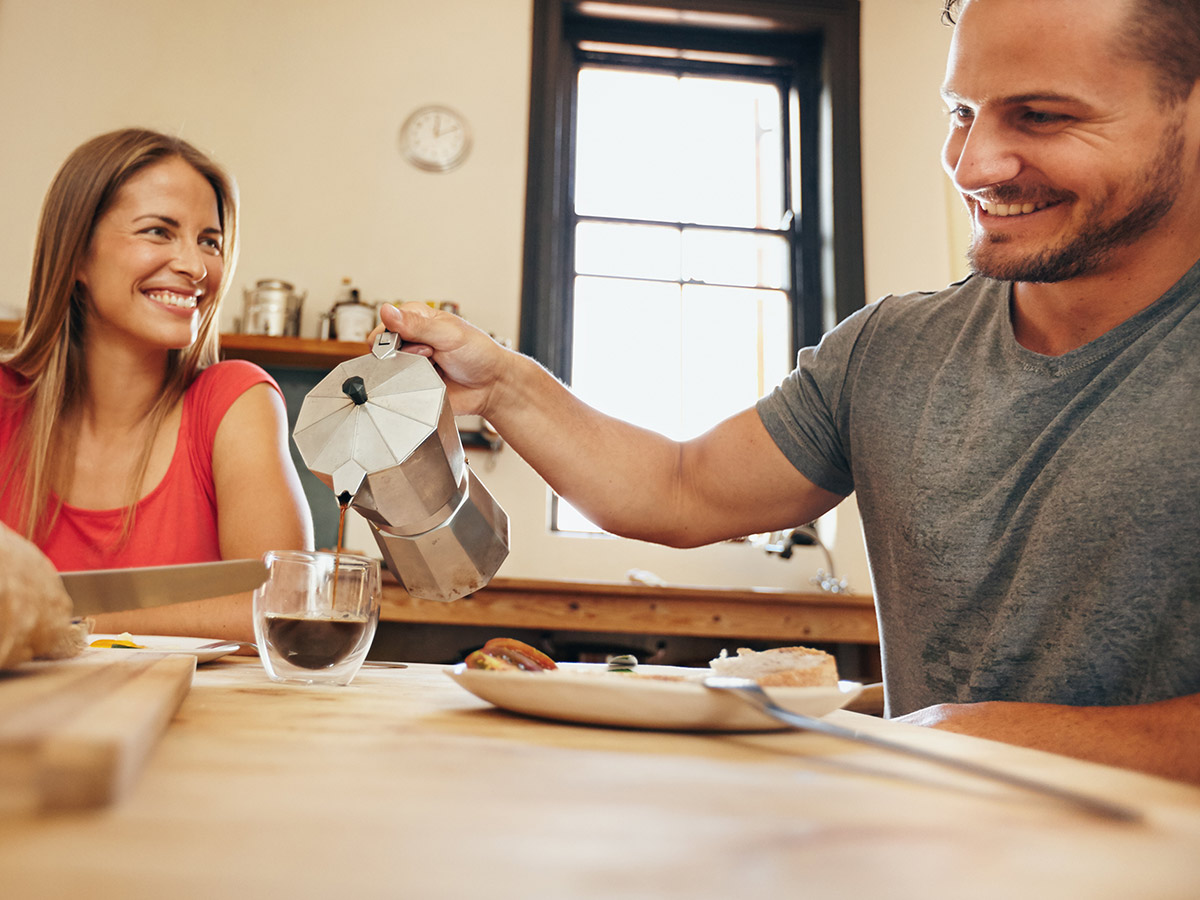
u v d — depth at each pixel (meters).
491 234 3.42
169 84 3.37
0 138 3.26
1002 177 0.78
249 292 3.09
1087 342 0.88
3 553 0.39
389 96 3.46
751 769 0.36
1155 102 0.73
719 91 3.87
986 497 0.89
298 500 1.34
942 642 0.90
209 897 0.18
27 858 0.19
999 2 0.76
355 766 0.33
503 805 0.28
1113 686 0.78
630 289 3.67
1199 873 0.23
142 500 1.31
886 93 3.75
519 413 0.97
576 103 3.78
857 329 1.08
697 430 3.61
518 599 2.51
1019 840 0.26
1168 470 0.78
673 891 0.20
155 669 0.45
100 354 1.34
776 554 3.31
